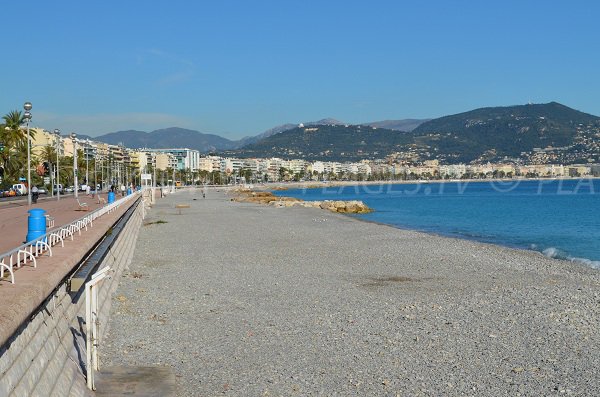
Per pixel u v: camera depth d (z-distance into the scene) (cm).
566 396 1163
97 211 2595
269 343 1510
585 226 6169
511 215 8019
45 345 927
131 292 2128
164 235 4544
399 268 2916
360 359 1384
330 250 3638
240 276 2589
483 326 1702
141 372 1241
